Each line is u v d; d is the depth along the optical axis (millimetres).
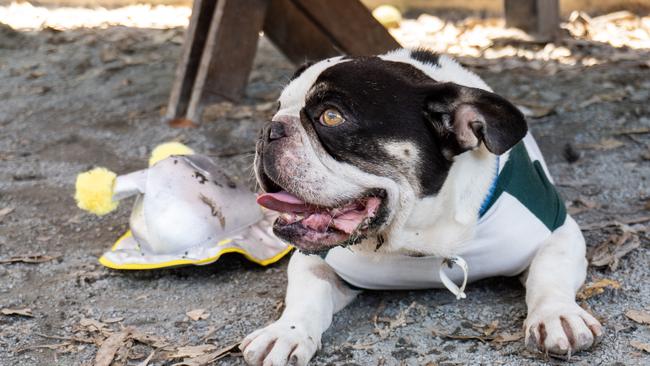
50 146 2221
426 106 1420
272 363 1414
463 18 3539
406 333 1502
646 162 2010
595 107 2293
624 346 1444
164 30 3428
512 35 3100
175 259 1659
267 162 1420
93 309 1607
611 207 1841
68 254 1771
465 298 1571
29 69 2939
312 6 2244
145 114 2406
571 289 1486
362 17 2285
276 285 1649
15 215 1910
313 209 1444
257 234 1729
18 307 1616
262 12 2346
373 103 1409
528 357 1435
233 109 2330
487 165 1470
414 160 1423
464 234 1475
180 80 2312
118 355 1502
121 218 1886
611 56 2797
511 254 1515
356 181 1415
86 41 3268
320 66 1465
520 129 1397
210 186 1698
